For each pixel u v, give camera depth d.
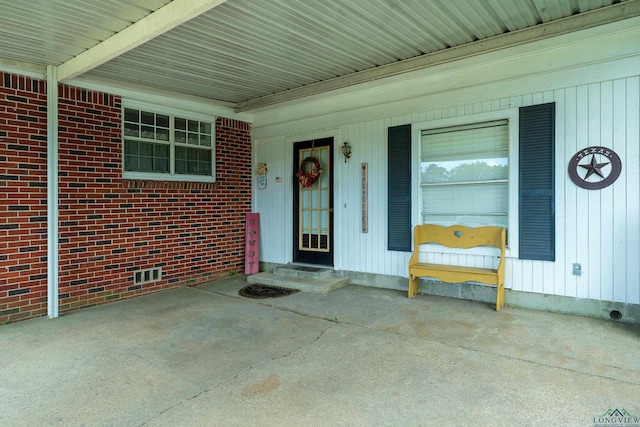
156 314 4.74
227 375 3.12
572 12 3.90
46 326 4.35
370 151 5.88
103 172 5.25
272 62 4.98
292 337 3.92
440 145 5.32
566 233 4.39
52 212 4.73
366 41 4.40
